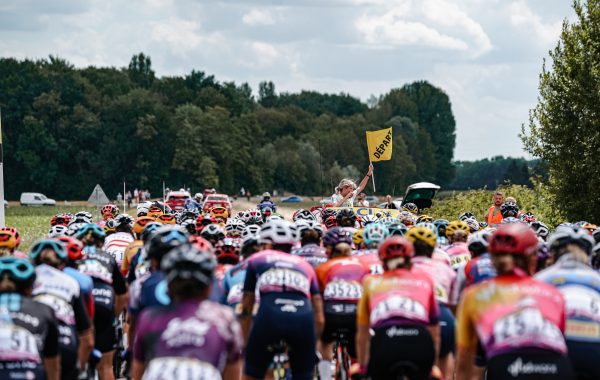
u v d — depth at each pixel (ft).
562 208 194.08
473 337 53.57
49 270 64.64
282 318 67.46
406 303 59.93
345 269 77.77
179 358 45.47
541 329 49.73
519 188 253.44
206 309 47.09
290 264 69.87
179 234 65.41
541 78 197.16
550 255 67.56
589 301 57.47
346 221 108.58
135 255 86.99
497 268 53.01
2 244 76.54
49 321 53.31
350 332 76.79
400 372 58.54
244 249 81.10
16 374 50.85
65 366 62.34
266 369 69.26
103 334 79.36
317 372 80.79
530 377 48.98
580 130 191.11
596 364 56.54
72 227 104.32
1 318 51.62
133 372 48.55
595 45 189.67
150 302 65.21
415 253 76.18
